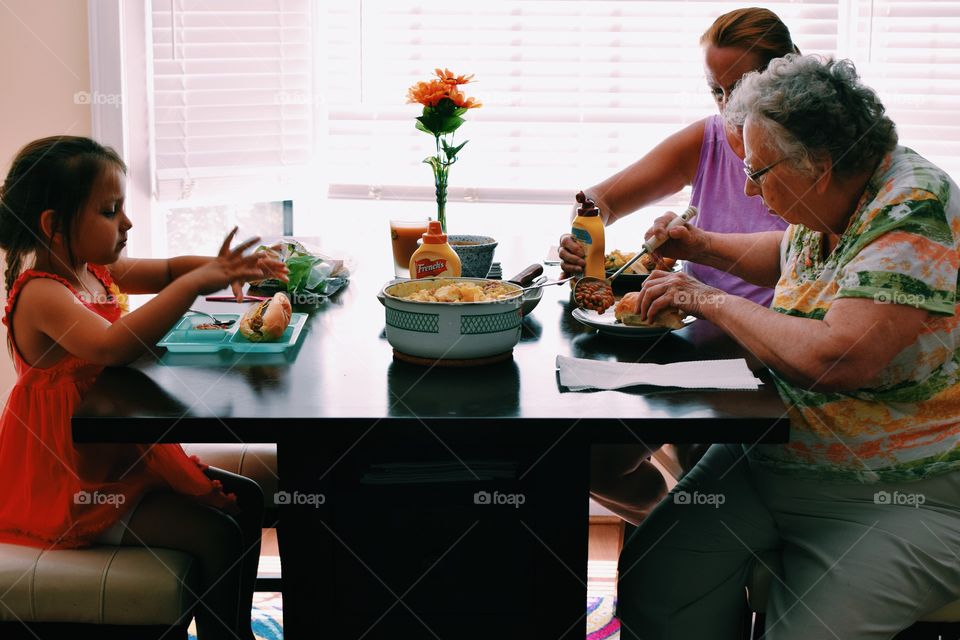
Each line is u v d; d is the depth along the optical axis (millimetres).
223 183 2604
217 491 1563
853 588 1287
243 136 2598
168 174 2547
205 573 1418
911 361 1323
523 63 2604
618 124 2623
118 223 1495
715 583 1472
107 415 1188
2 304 2482
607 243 2719
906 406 1354
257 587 2105
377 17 2602
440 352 1390
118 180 1483
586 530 1320
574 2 2570
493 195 2676
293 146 2648
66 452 1410
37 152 1440
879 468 1366
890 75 2547
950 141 2557
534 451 1301
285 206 2818
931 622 1342
